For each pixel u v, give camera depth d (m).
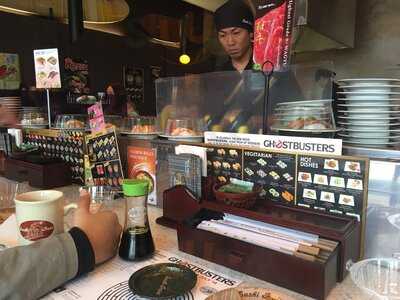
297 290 0.67
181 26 3.22
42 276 0.64
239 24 1.67
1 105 1.98
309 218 0.82
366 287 0.63
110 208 1.02
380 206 0.77
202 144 1.06
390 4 3.12
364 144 0.85
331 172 0.82
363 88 0.83
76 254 0.69
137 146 1.25
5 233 0.91
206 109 1.36
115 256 0.81
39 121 1.72
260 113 1.19
